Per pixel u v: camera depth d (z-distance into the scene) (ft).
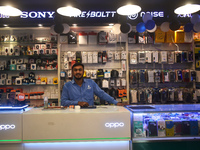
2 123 7.01
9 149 7.09
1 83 14.98
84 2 14.19
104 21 14.37
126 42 15.06
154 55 15.01
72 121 7.05
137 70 15.24
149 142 7.20
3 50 15.15
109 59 15.14
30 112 7.11
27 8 14.24
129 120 7.17
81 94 9.39
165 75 14.94
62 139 7.02
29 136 6.98
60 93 14.82
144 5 14.60
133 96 14.69
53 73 15.84
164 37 14.98
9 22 14.20
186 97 14.84
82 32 15.25
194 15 12.48
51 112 7.09
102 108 7.98
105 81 14.79
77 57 14.96
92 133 7.06
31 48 15.37
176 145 7.27
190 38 14.90
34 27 14.93
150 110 7.43
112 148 7.22
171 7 12.27
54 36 15.20
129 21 14.66
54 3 14.20
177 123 7.68
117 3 14.29
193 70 14.98
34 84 15.06
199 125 7.70
